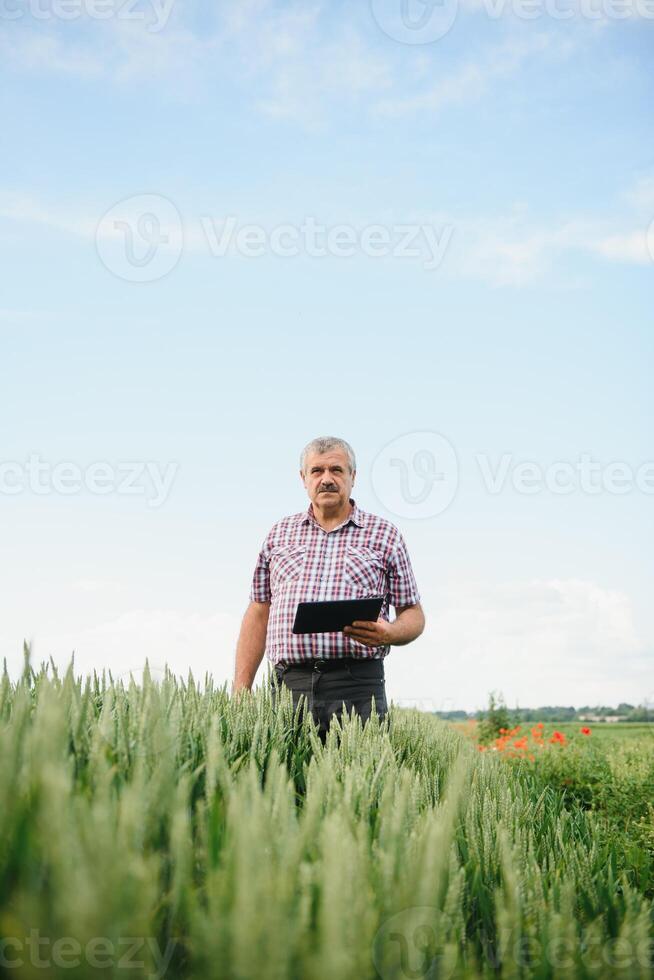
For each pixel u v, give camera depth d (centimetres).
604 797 638
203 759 242
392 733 394
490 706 1377
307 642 446
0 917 146
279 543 488
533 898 210
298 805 269
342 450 484
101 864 138
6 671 245
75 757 204
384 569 478
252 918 139
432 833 170
